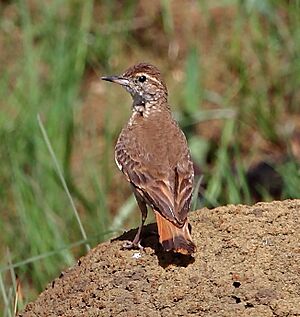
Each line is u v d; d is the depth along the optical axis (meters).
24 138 15.73
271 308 9.16
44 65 18.12
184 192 10.15
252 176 15.62
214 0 19.25
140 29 19.41
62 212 14.90
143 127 10.88
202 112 17.02
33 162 15.41
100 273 9.95
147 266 9.82
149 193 10.13
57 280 10.31
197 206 13.51
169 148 10.53
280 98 17.75
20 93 16.84
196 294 9.39
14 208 15.43
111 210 16.08
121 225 14.69
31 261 12.65
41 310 10.03
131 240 10.24
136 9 19.69
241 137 17.17
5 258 14.20
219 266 9.62
